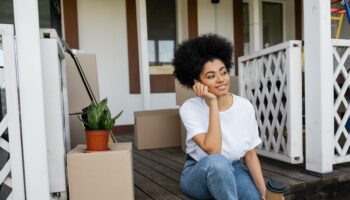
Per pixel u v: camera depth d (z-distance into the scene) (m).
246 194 1.38
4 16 2.43
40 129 1.45
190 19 4.93
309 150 2.09
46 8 2.58
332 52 2.02
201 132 1.41
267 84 2.47
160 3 4.91
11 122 1.42
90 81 2.68
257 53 2.54
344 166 2.22
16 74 1.42
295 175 2.07
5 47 1.40
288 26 5.57
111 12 4.61
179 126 3.36
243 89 2.79
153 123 3.30
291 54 2.14
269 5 5.51
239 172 1.48
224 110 1.46
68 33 4.34
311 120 2.06
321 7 1.95
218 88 1.39
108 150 1.50
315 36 1.99
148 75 4.37
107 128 1.53
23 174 1.45
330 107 2.02
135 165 2.56
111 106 4.66
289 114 2.18
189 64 1.42
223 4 5.16
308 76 2.06
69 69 2.61
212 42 1.44
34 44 1.42
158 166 2.51
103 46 4.60
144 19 4.28
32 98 1.43
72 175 1.44
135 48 4.70
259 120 2.59
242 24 5.27
